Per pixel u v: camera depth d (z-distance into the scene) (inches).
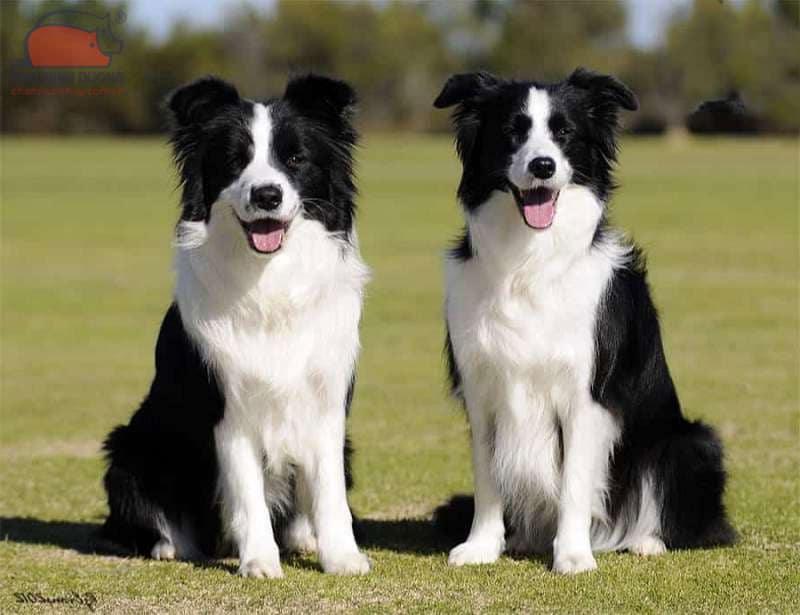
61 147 3814.0
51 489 552.1
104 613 356.8
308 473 405.4
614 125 404.2
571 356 391.9
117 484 425.1
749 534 443.8
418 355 878.4
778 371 805.2
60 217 1887.3
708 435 423.8
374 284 1192.8
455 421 684.1
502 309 391.2
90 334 992.9
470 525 440.1
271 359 390.3
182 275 399.2
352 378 410.6
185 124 395.5
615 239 409.7
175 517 423.8
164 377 416.5
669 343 904.3
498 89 399.9
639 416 411.5
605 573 389.7
